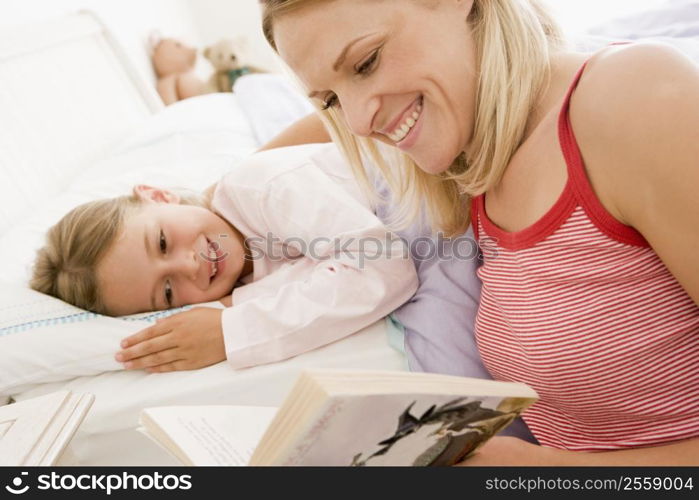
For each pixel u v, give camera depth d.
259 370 0.96
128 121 2.11
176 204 1.15
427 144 0.72
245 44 2.92
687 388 0.68
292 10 0.63
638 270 0.66
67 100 1.84
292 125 1.36
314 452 0.46
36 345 0.98
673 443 0.68
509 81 0.70
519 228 0.74
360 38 0.63
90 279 1.06
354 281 0.98
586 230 0.66
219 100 2.05
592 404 0.71
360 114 0.69
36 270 1.12
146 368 1.00
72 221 1.10
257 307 0.99
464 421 0.51
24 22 1.84
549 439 0.80
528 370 0.74
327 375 0.44
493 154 0.74
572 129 0.64
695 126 0.54
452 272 0.99
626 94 0.59
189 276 1.09
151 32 2.68
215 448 0.56
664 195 0.57
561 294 0.69
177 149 1.71
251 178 1.12
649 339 0.66
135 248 1.06
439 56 0.66
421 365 0.93
